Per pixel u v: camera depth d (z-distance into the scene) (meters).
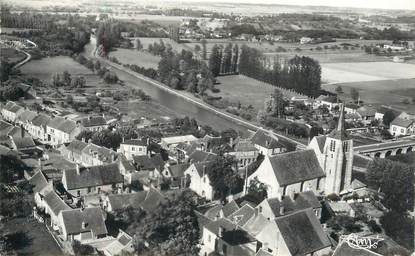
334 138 141.62
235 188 139.50
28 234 110.88
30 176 142.25
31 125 199.38
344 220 122.19
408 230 117.31
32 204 125.81
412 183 138.62
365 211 131.12
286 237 100.19
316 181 141.38
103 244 107.44
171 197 117.06
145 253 102.12
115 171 140.00
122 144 166.25
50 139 192.38
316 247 101.81
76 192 132.50
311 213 106.44
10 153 155.00
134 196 121.50
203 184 136.62
